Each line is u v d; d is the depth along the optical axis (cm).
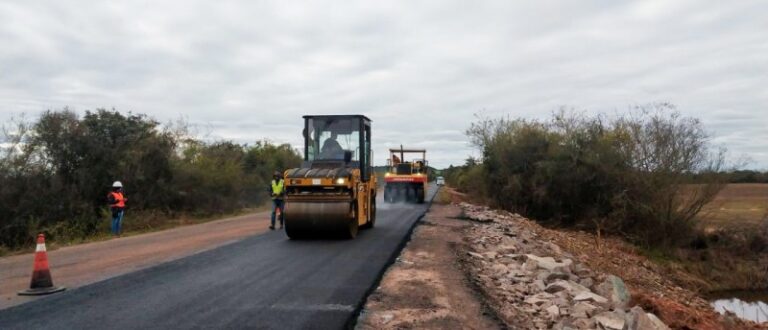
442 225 1761
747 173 2547
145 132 2344
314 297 767
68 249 1395
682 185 2394
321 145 1484
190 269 983
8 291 841
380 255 1119
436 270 968
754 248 2323
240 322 648
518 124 2945
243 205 2981
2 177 1736
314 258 1088
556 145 2712
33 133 1945
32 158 1894
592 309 782
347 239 1373
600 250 2053
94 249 1367
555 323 727
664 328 749
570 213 2681
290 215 1327
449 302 747
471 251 1234
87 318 669
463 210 2527
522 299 850
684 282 1998
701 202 2378
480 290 833
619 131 2538
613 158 2486
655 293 1526
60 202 1869
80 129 2056
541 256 1403
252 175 3203
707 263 2245
